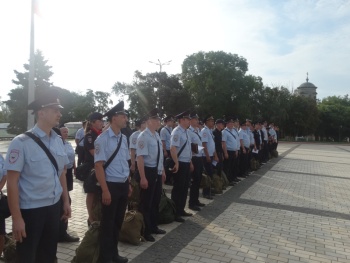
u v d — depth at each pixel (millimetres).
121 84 41250
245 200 7539
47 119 2795
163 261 4066
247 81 43844
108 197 3766
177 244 4668
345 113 57031
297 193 8547
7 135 40812
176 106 38000
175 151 5746
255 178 10727
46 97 2773
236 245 4727
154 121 4871
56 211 2906
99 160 3750
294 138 54344
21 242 2732
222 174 8766
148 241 4734
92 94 55781
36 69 36688
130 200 5383
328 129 58156
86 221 5586
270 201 7527
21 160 2641
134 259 4094
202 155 6707
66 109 47906
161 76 41250
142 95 39688
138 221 4629
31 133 2762
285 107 49938
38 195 2744
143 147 4730
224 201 7371
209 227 5500
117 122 3922
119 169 3910
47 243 2885
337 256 4480
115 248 3988
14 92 36625
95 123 5242
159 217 5520
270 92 48688
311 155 21047
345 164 16094
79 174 5039
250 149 12133
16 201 2613
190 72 44562
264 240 4977
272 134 17531
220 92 43062
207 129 7723
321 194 8516
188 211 6449
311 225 5828
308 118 52250
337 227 5770
